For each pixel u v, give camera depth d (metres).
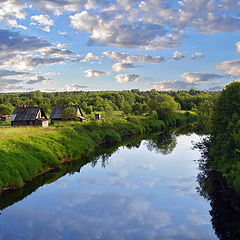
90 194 18.39
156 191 19.22
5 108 73.06
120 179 22.27
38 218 14.40
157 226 13.70
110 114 63.53
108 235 12.72
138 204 16.69
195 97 130.25
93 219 14.41
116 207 16.16
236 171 19.02
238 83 24.77
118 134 49.53
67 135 33.81
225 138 22.89
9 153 20.69
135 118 69.12
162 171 25.08
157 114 82.38
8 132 27.89
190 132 60.97
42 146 26.16
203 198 17.70
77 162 28.48
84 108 88.38
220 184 20.20
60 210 15.50
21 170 19.72
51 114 55.44
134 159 31.11
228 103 24.81
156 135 56.53
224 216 15.02
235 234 12.93
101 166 27.17
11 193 17.59
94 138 41.69
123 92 159.50
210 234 12.91
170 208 16.14
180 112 105.88
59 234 12.70
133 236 12.69
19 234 12.59
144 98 157.00
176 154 34.12
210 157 28.36
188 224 14.02
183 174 23.88
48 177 22.39
